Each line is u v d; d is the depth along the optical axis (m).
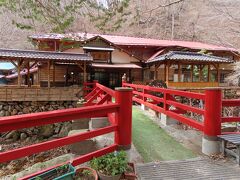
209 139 4.00
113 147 3.28
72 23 5.18
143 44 18.94
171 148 4.41
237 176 3.31
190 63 16.14
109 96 5.00
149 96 7.44
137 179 3.17
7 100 11.92
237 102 4.20
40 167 3.76
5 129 2.01
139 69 19.16
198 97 4.31
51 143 2.46
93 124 5.29
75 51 16.94
